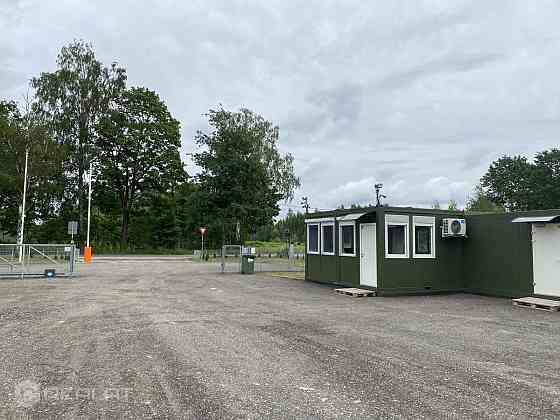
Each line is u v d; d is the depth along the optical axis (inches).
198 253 1628.9
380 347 294.0
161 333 326.6
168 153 1985.7
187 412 177.2
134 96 1947.6
